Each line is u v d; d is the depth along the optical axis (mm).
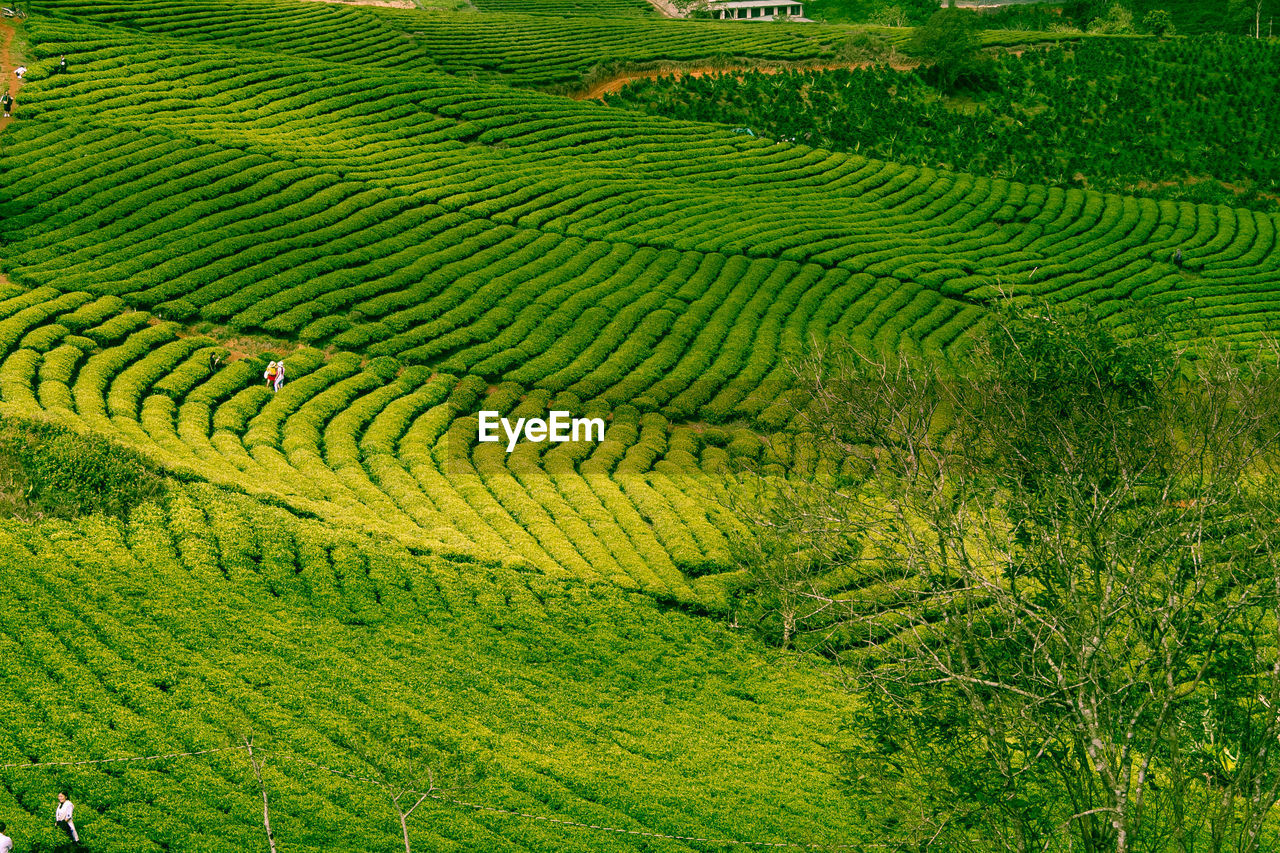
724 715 39188
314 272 69375
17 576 40031
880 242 82625
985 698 26453
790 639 43594
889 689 27609
